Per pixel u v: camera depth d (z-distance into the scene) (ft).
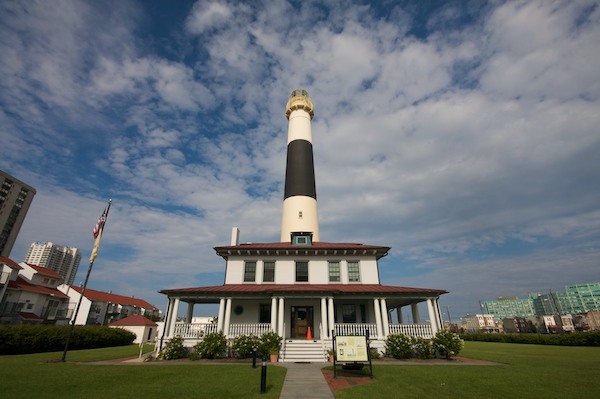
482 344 141.69
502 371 48.91
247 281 83.10
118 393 34.68
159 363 58.95
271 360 62.34
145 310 284.20
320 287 77.87
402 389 37.19
